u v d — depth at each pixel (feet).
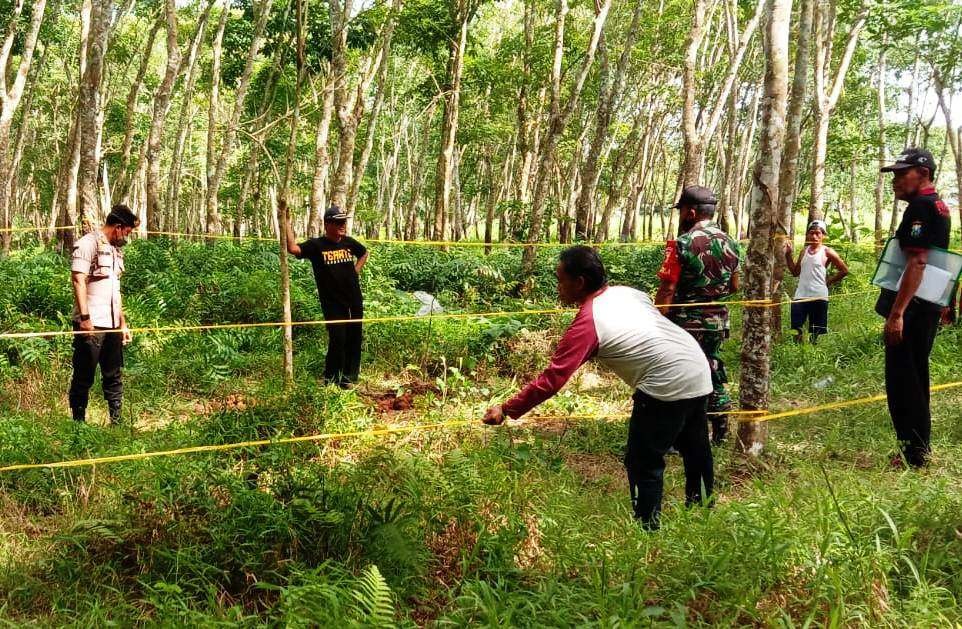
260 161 80.89
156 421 19.06
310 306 29.40
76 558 10.84
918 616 8.88
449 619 9.38
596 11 45.42
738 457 15.97
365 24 59.16
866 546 10.14
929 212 15.11
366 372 25.04
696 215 16.80
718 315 16.76
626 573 10.14
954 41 66.39
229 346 25.46
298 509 11.32
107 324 18.03
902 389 15.65
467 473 12.89
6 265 34.94
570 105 42.60
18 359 22.21
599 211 149.79
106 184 92.58
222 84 77.61
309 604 9.20
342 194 52.29
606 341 11.53
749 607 9.24
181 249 42.55
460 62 59.16
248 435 14.01
